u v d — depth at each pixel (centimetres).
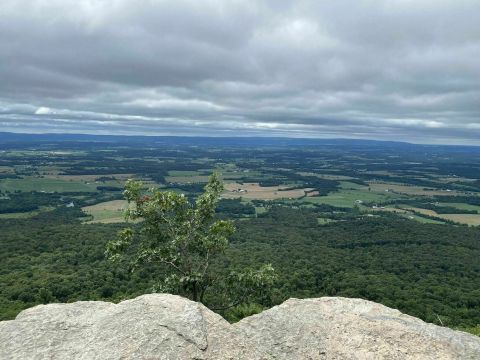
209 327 1139
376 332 1175
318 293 7012
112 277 6706
